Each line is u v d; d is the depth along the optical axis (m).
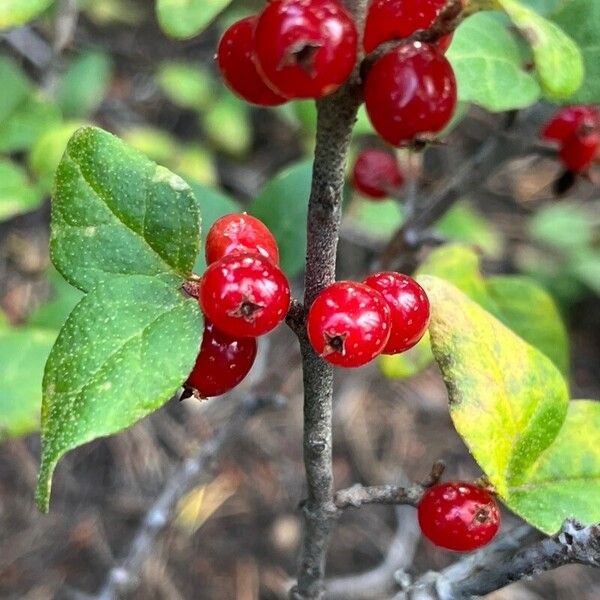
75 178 0.09
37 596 0.24
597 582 0.26
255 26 0.07
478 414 0.10
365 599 0.23
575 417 0.11
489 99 0.13
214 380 0.09
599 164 0.16
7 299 0.28
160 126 0.35
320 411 0.09
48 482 0.08
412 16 0.08
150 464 0.27
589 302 0.33
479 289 0.16
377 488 0.10
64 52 0.28
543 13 0.15
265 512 0.26
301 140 0.34
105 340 0.09
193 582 0.25
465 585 0.11
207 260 0.09
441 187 0.17
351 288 0.08
